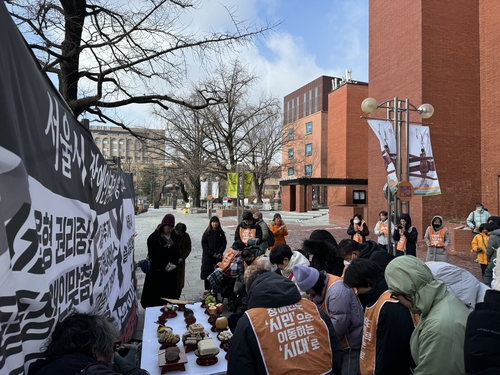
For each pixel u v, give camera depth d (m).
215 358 2.79
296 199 30.70
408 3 15.84
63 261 1.90
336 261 3.74
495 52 15.08
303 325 1.90
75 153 2.14
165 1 6.46
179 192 61.69
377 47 18.09
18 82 1.38
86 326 1.56
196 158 29.47
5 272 1.24
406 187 7.18
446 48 15.39
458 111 15.50
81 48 5.88
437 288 1.92
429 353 1.80
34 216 1.51
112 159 3.98
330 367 1.88
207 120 27.00
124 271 3.97
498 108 15.00
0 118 1.23
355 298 2.85
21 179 1.36
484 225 7.70
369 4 18.70
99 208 2.75
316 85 46.56
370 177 19.09
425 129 8.09
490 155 15.34
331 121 35.75
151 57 6.62
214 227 6.68
